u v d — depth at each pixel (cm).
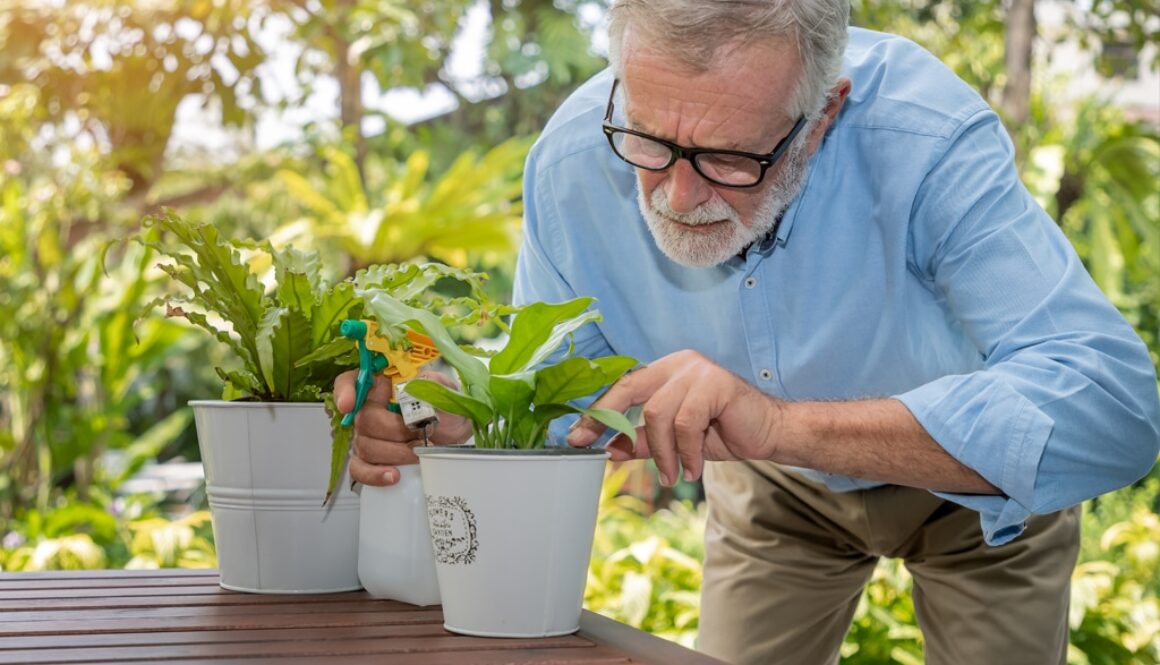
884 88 128
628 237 142
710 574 171
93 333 465
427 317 100
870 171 127
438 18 514
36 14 477
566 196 143
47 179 491
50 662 84
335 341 107
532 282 152
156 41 471
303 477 111
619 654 88
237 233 746
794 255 133
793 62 108
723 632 167
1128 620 288
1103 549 392
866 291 132
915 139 123
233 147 727
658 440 99
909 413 106
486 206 579
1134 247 516
